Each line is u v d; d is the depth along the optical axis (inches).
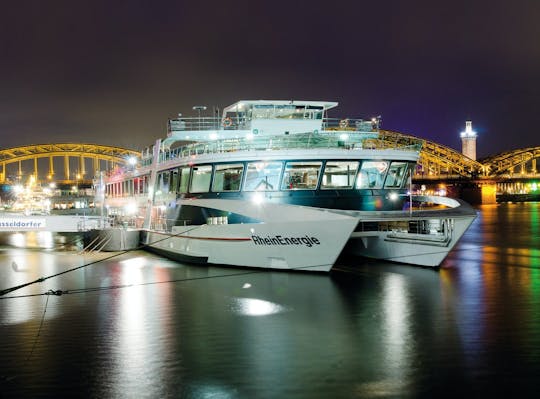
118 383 501.7
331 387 484.1
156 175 1318.9
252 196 1030.4
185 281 953.5
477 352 560.7
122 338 631.8
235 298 820.0
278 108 1147.9
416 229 1086.4
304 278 937.5
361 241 1161.4
